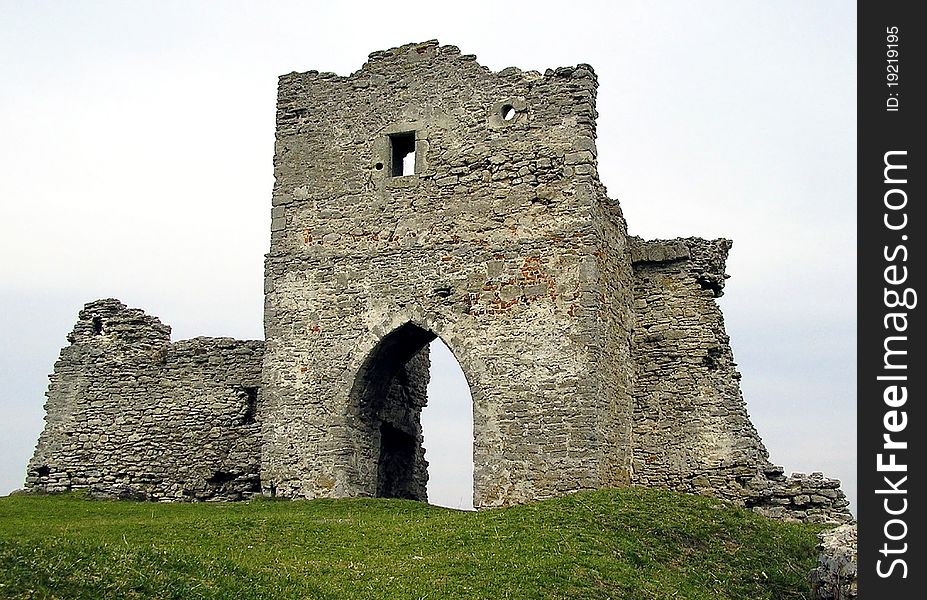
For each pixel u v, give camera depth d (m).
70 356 29.69
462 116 26.22
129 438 28.77
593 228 24.77
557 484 23.80
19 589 12.38
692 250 27.52
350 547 18.02
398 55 27.06
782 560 19.61
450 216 25.81
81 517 22.59
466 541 18.25
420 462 30.75
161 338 29.64
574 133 25.28
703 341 26.88
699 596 17.28
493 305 25.09
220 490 27.94
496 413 24.58
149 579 13.53
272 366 26.44
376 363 26.23
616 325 25.95
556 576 16.41
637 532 19.48
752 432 26.38
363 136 26.91
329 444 25.59
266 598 13.97
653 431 26.67
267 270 26.95
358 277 26.23
